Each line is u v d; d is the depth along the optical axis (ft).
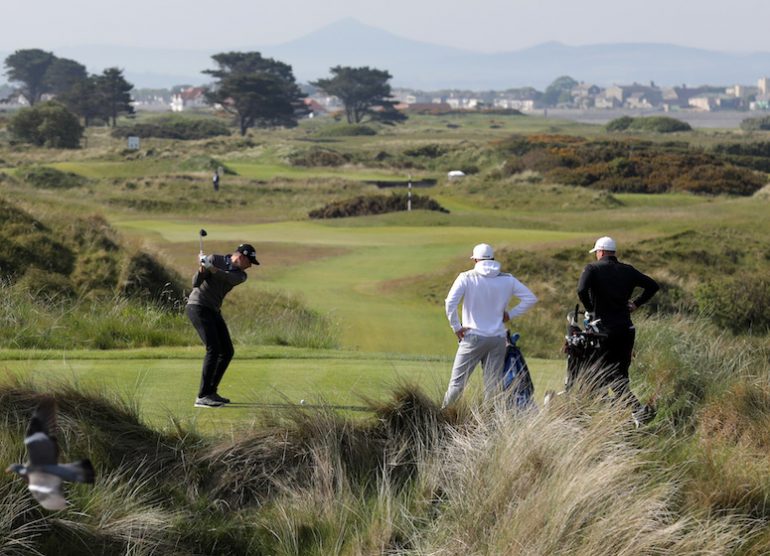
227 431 59.06
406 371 79.51
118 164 546.67
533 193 422.00
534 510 48.91
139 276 144.05
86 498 50.47
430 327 141.90
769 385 75.25
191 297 65.26
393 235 251.80
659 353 84.17
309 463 56.80
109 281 141.49
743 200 373.40
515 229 282.36
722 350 93.50
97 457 54.19
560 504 48.88
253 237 245.45
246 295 148.87
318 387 70.85
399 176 543.80
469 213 351.67
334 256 210.79
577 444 53.62
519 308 65.41
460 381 65.16
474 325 64.64
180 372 75.77
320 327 128.16
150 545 49.24
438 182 501.56
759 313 161.17
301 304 148.25
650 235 229.86
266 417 60.23
